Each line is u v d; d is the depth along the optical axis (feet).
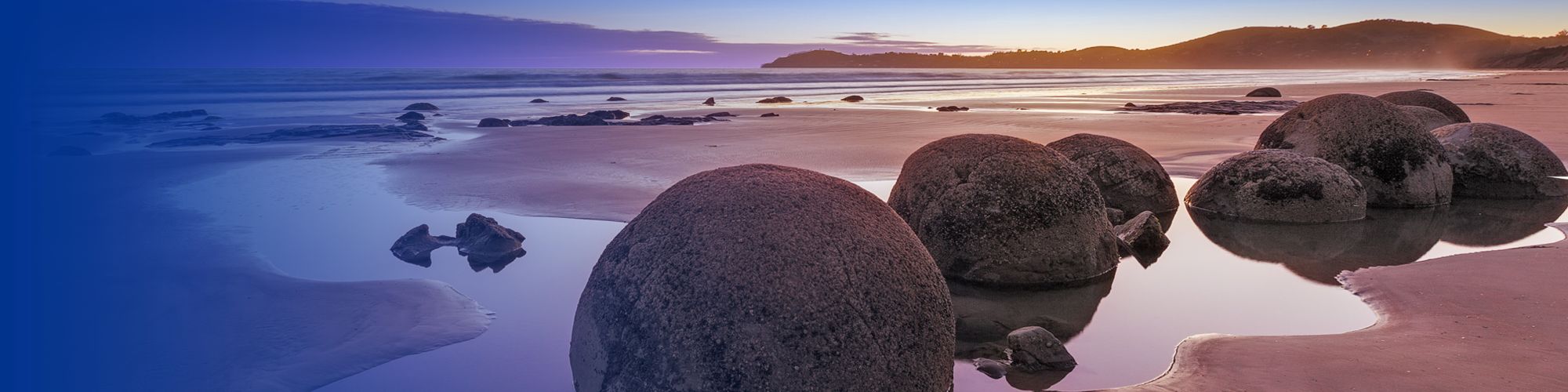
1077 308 21.38
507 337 18.72
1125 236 28.25
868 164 48.11
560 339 18.60
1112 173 34.88
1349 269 25.02
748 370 12.14
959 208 23.66
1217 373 15.92
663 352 12.42
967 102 127.85
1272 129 38.91
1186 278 24.36
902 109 105.81
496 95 140.05
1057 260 23.47
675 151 54.13
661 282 12.80
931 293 13.74
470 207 34.17
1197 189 35.37
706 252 12.83
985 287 23.20
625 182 40.45
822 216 13.43
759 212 13.28
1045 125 75.97
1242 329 19.60
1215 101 125.49
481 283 23.11
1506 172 37.86
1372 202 35.91
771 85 204.23
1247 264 25.99
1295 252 27.61
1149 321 20.26
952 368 14.21
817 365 12.26
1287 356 16.71
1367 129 36.27
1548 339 17.26
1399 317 19.43
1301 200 32.50
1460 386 15.01
